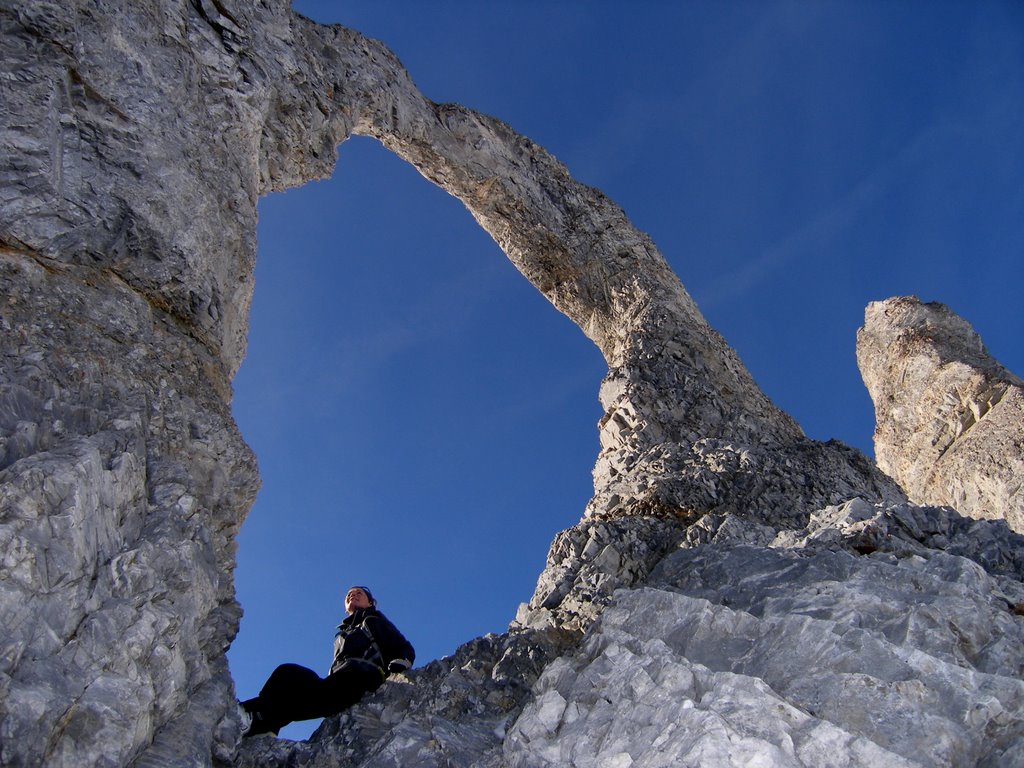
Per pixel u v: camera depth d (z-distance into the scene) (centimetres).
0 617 454
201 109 921
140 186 793
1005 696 503
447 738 601
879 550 816
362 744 618
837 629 599
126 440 625
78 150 766
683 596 690
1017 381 1864
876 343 2181
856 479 1298
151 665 527
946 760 467
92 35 807
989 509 1677
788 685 552
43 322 660
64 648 478
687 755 454
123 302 744
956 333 2078
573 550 1084
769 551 845
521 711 642
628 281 1755
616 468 1401
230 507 743
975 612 600
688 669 553
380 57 1587
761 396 1616
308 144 1204
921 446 1920
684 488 1205
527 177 1833
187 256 816
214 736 571
